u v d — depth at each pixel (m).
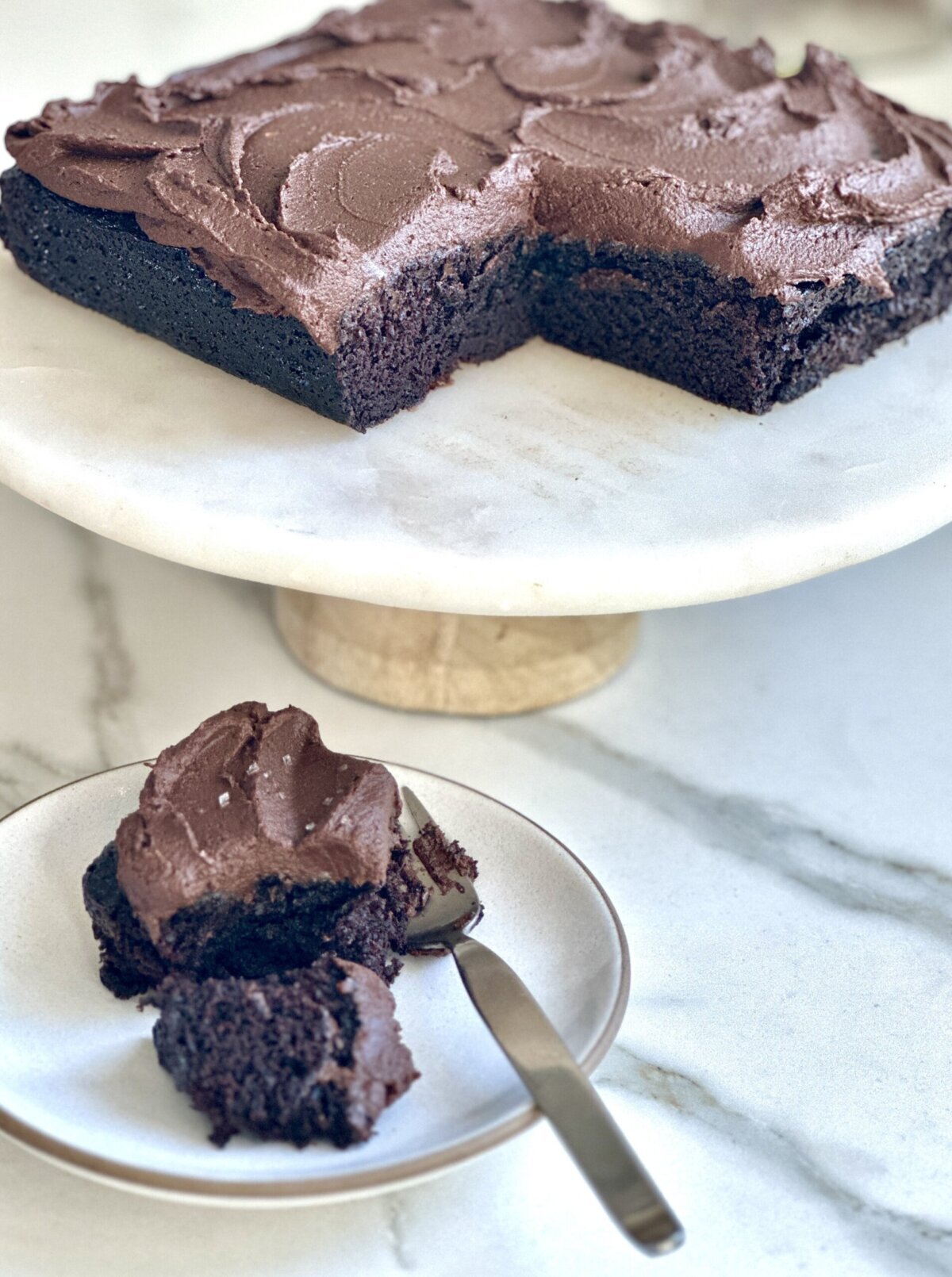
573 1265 0.33
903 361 0.56
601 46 0.63
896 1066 0.39
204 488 0.46
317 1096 0.33
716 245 0.51
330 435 0.50
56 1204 0.34
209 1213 0.34
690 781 0.48
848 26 0.95
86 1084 0.35
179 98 0.58
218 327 0.52
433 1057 0.36
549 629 0.50
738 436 0.51
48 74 0.84
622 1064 0.38
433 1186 0.35
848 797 0.48
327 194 0.52
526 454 0.49
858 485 0.48
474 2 0.66
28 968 0.38
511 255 0.54
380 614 0.49
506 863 0.41
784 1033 0.39
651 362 0.54
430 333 0.52
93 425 0.49
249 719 0.40
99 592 0.56
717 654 0.55
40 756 0.48
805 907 0.44
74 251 0.55
